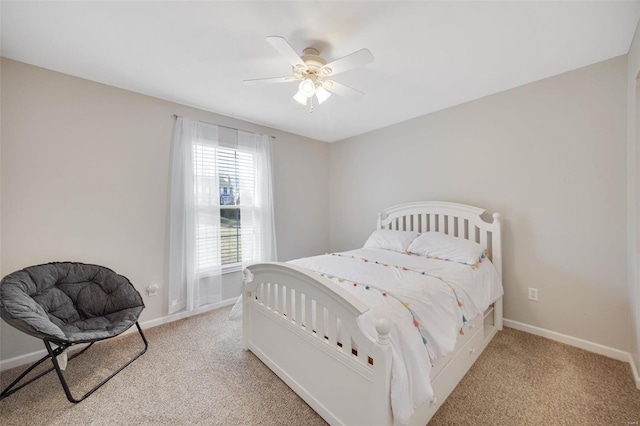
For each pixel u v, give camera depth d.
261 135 3.50
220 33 1.73
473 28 1.68
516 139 2.53
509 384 1.79
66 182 2.24
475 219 2.70
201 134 2.97
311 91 1.83
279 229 3.80
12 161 2.02
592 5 1.50
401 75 2.28
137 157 2.60
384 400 1.15
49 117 2.16
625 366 1.96
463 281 1.99
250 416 1.55
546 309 2.40
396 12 1.54
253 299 2.18
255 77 2.31
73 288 2.11
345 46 1.86
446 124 3.01
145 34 1.74
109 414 1.57
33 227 2.10
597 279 2.15
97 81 2.37
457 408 1.58
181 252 2.82
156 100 2.71
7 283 1.72
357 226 4.08
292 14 1.55
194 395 1.72
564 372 1.91
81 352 2.18
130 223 2.56
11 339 2.02
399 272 2.05
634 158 1.79
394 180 3.57
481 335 2.17
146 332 2.57
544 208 2.39
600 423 1.48
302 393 1.66
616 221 2.06
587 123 2.16
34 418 1.54
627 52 1.96
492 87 2.52
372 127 3.69
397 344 1.27
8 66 2.00
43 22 1.61
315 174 4.26
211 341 2.40
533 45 1.87
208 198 3.01
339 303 1.36
